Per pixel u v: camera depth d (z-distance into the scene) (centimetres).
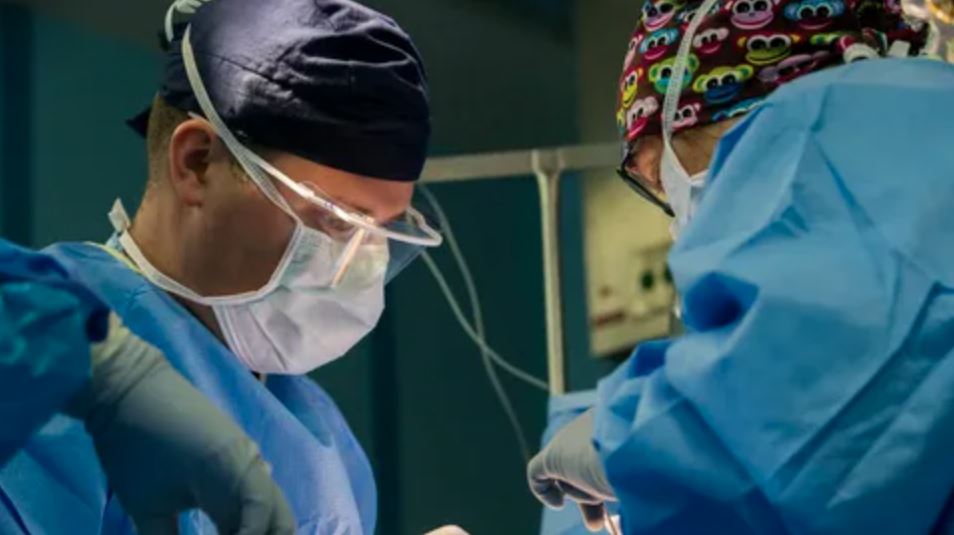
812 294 97
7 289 105
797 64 138
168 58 167
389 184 163
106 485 146
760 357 96
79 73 326
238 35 160
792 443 94
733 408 96
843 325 96
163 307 157
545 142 367
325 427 171
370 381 358
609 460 101
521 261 373
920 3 156
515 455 366
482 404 367
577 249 361
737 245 101
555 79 369
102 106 329
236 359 159
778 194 103
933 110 105
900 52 142
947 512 95
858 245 99
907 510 94
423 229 167
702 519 98
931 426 94
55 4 325
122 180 330
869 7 142
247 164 157
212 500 112
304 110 157
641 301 352
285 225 158
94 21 330
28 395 103
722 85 139
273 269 159
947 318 96
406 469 359
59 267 112
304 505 158
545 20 370
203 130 159
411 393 362
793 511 94
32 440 144
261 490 113
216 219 158
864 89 106
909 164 102
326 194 159
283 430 158
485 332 369
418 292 367
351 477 178
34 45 320
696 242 104
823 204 101
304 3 163
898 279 97
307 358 166
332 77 157
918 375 95
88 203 323
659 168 149
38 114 318
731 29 139
